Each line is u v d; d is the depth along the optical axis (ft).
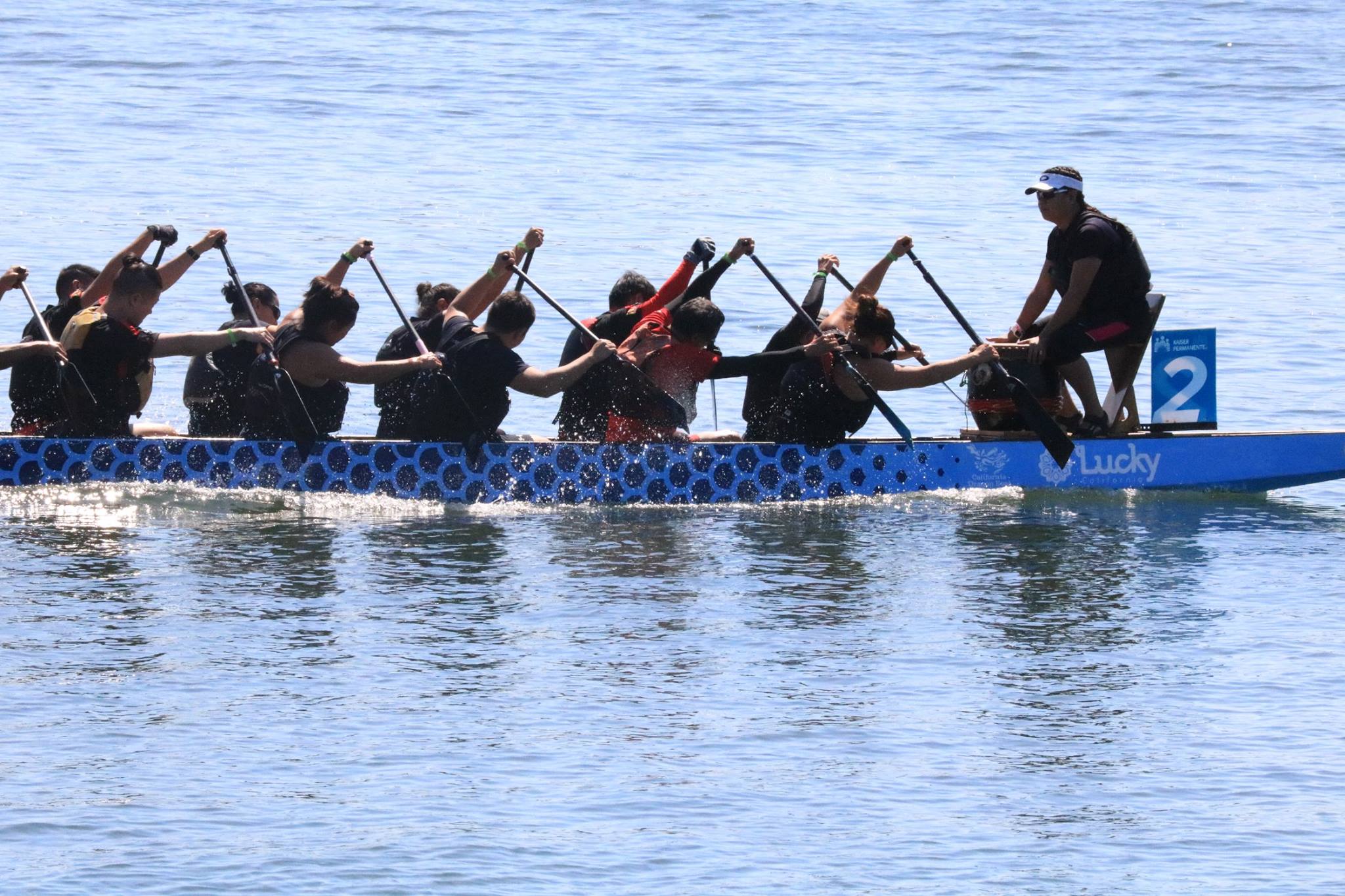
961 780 89.30
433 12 546.26
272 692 98.37
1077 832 84.07
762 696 99.45
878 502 145.79
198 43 472.03
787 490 145.38
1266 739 94.58
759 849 81.66
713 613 114.01
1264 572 126.21
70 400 135.74
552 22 534.37
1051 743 93.71
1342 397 185.57
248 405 139.54
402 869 79.00
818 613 114.52
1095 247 146.20
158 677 99.91
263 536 128.98
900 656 106.42
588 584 119.75
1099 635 110.83
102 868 78.43
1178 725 96.48
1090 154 352.28
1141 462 151.64
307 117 372.38
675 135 363.56
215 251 251.39
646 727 94.84
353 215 278.87
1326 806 86.79
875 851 81.82
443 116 378.32
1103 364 202.69
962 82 439.22
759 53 480.64
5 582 115.75
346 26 514.68
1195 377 153.48
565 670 102.99
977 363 143.74
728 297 231.30
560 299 228.22
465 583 119.24
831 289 237.86
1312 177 330.13
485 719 95.40
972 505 145.28
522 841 81.82
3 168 307.17
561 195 300.20
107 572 118.83
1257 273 251.60
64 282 148.15
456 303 147.64
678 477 143.33
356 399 183.32
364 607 113.39
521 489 141.18
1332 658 107.04
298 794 86.02
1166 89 430.61
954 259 259.19
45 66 426.92
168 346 135.64
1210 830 84.38
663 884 78.43
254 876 78.02
